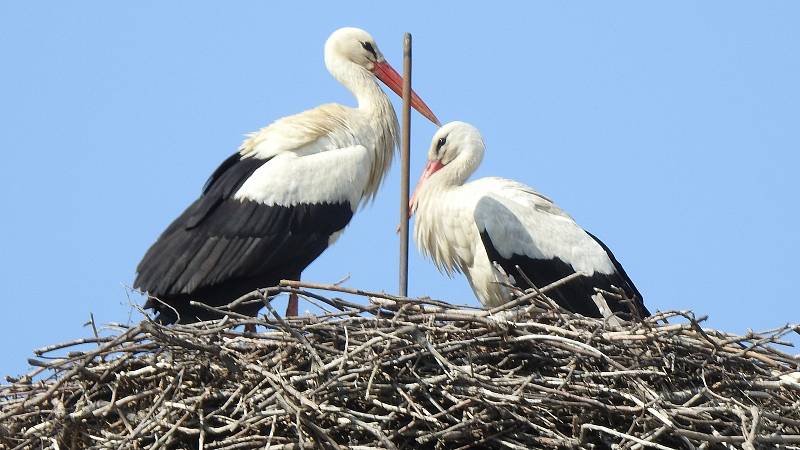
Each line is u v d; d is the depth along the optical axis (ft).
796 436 41.14
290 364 42.78
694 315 42.88
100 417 42.88
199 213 53.72
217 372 42.47
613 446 40.96
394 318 42.73
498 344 43.21
